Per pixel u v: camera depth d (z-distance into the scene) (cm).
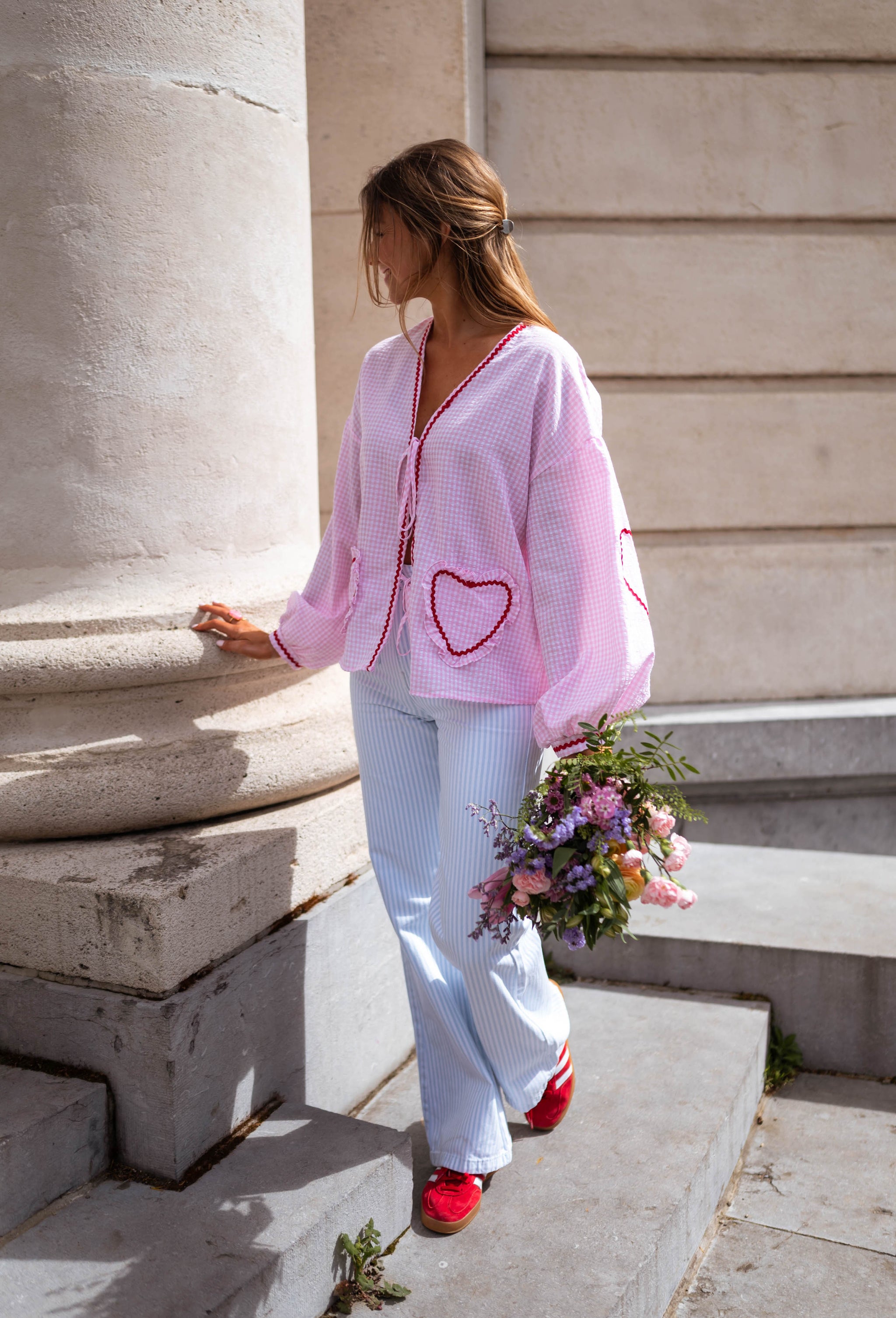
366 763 216
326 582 222
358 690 216
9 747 221
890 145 434
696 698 451
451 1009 213
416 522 194
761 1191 243
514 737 194
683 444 440
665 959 303
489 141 421
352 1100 255
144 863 212
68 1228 185
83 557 222
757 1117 272
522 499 188
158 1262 176
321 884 244
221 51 226
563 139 423
